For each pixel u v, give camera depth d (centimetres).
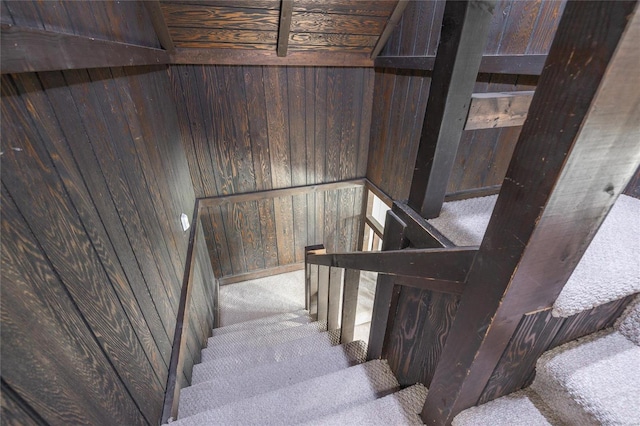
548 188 48
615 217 98
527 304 65
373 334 148
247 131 277
